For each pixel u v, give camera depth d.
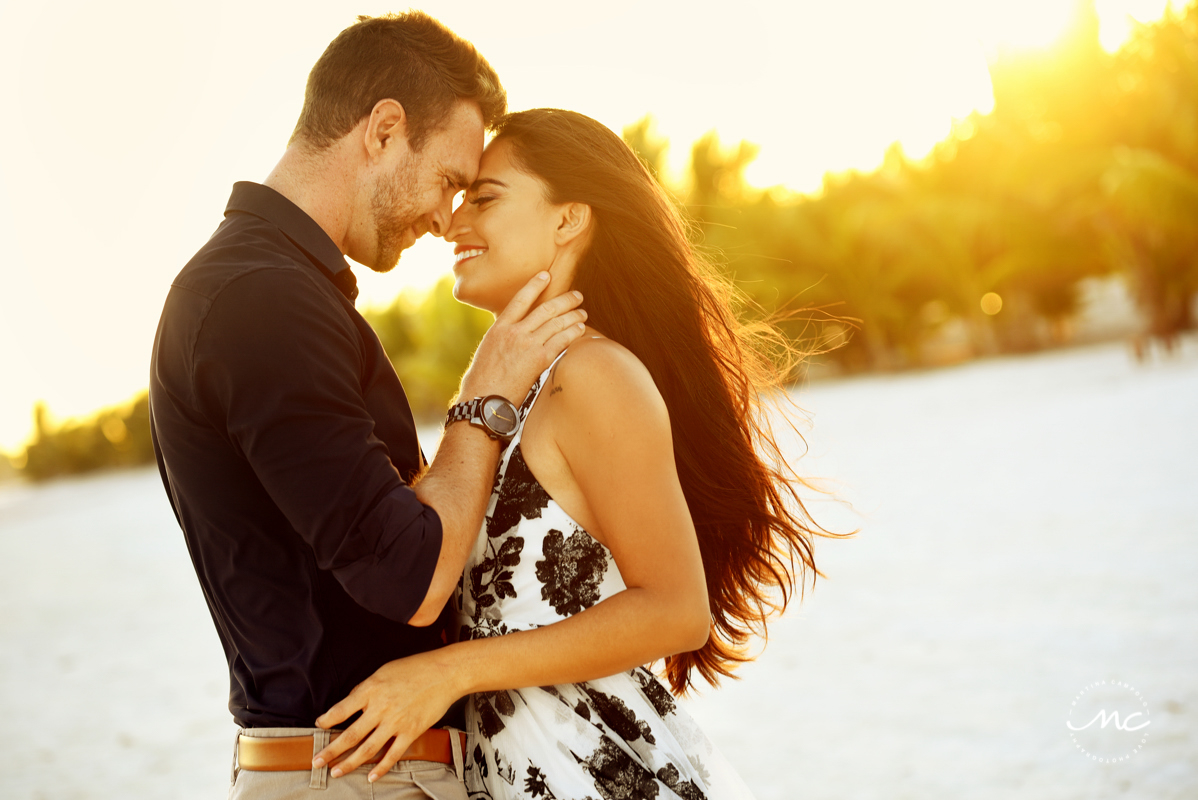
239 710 1.57
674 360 1.80
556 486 1.61
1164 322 35.59
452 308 42.78
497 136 1.82
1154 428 15.28
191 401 1.48
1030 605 6.50
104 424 78.00
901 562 8.44
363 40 1.70
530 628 1.59
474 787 1.66
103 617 11.19
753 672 5.87
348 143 1.69
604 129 1.83
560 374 1.61
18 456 93.50
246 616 1.55
